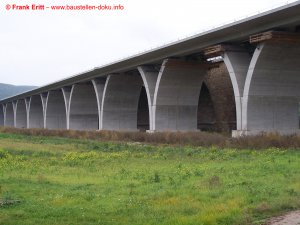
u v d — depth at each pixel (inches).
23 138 2050.9
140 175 781.9
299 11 1103.6
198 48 1558.8
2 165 1032.8
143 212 458.6
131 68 2053.4
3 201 526.6
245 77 1416.1
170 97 1846.7
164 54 1726.1
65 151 1392.7
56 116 3235.7
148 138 1717.5
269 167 784.9
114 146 1519.4
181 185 631.2
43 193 604.7
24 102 4170.8
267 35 1208.2
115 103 2325.3
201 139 1472.7
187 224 389.1
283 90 1365.7
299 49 1284.4
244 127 1360.7
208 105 2417.6
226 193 545.3
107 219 430.0
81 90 2701.8
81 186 666.2
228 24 1273.4
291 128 1379.2
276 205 459.5
